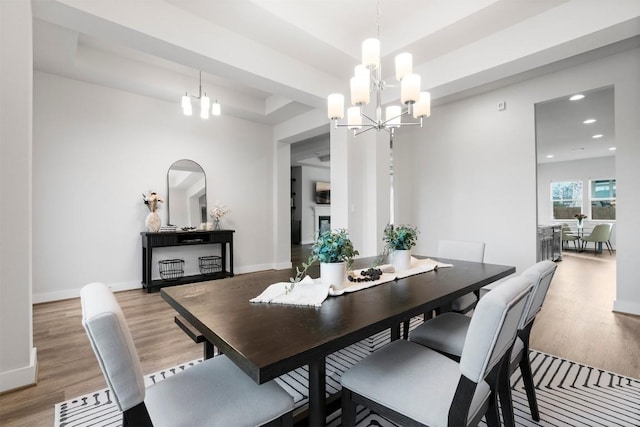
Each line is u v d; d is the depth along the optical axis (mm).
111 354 797
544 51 2598
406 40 3021
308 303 1372
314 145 7543
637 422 1557
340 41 3115
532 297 1346
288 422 1079
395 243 2102
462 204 4465
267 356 890
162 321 3006
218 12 2553
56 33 2824
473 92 4227
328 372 2080
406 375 1161
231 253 4879
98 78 3793
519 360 1493
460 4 2641
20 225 1903
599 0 2320
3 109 1842
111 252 4078
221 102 4629
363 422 1565
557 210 9383
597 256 7367
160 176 4484
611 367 2102
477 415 1050
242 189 5395
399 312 1271
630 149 3133
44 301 3611
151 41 2428
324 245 1622
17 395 1830
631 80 3125
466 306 2285
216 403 1017
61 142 3734
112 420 1618
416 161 4980
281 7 2639
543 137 6453
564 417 1597
